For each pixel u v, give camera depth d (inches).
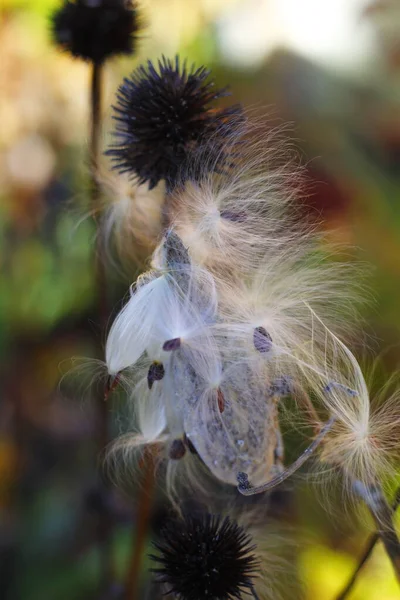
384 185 29.2
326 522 20.5
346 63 31.7
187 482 17.9
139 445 16.8
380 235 27.4
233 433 15.5
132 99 16.7
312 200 26.0
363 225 27.7
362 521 16.4
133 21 19.0
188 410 15.4
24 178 28.8
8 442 26.7
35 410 27.1
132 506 21.0
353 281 19.3
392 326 22.7
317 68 31.4
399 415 16.2
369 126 30.7
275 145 16.9
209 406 15.4
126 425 20.5
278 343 15.7
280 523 19.7
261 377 15.6
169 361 15.2
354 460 16.1
